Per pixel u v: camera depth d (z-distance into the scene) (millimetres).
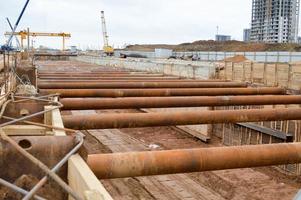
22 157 2914
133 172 4652
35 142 2963
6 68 9172
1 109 4586
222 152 5121
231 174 14422
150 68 30141
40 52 76812
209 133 19922
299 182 13789
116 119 7727
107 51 80812
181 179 13594
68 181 2891
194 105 10977
